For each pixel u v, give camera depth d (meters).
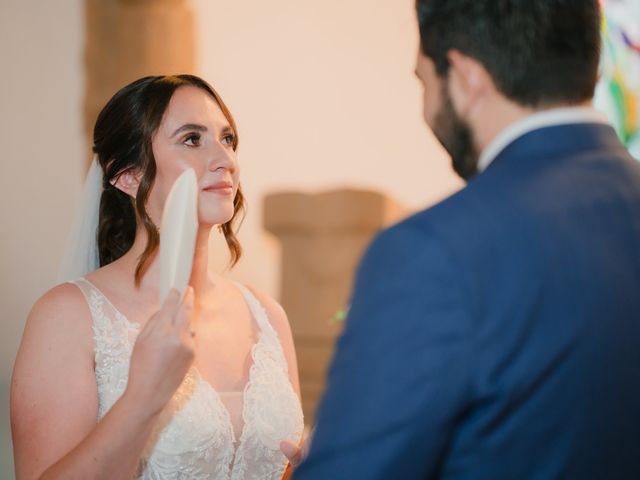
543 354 1.14
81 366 1.94
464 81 1.27
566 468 1.17
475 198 1.20
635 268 1.21
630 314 1.19
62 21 5.64
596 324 1.16
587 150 1.26
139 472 1.94
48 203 5.72
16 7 5.64
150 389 1.72
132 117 2.08
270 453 2.10
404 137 6.03
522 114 1.26
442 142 1.33
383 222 5.24
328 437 1.18
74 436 1.88
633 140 5.52
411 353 1.13
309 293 5.23
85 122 5.43
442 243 1.15
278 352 2.23
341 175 6.04
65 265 2.27
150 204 2.09
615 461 1.19
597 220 1.21
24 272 5.72
